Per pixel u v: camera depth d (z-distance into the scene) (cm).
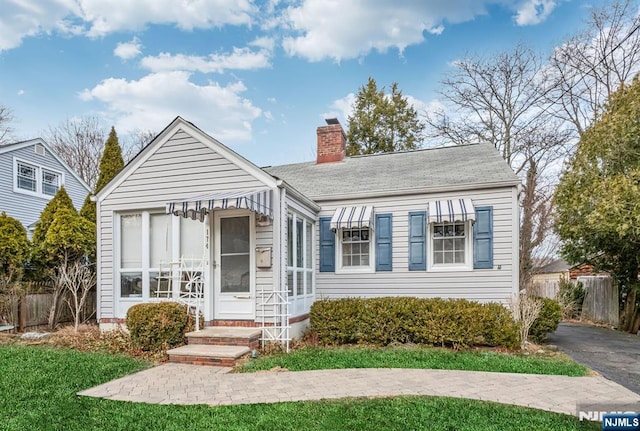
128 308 1122
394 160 1748
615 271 1555
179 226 1116
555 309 1134
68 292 1372
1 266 1269
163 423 523
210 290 1054
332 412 557
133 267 1148
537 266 2634
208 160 1091
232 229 1070
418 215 1350
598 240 1483
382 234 1384
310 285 1352
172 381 727
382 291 1369
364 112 3781
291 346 1026
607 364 893
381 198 1397
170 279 1096
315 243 1426
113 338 1059
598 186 1349
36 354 896
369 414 550
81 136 3734
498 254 1256
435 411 562
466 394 645
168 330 970
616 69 2183
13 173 1998
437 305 1055
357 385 693
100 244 1166
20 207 2030
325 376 752
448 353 932
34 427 510
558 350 1040
